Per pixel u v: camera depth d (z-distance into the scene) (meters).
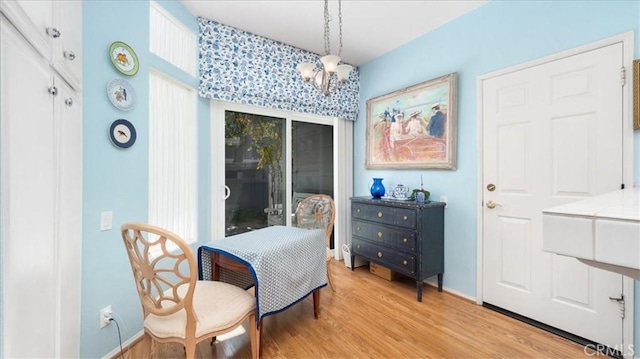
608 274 1.74
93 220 1.59
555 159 1.97
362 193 3.78
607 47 1.73
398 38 3.03
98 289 1.62
